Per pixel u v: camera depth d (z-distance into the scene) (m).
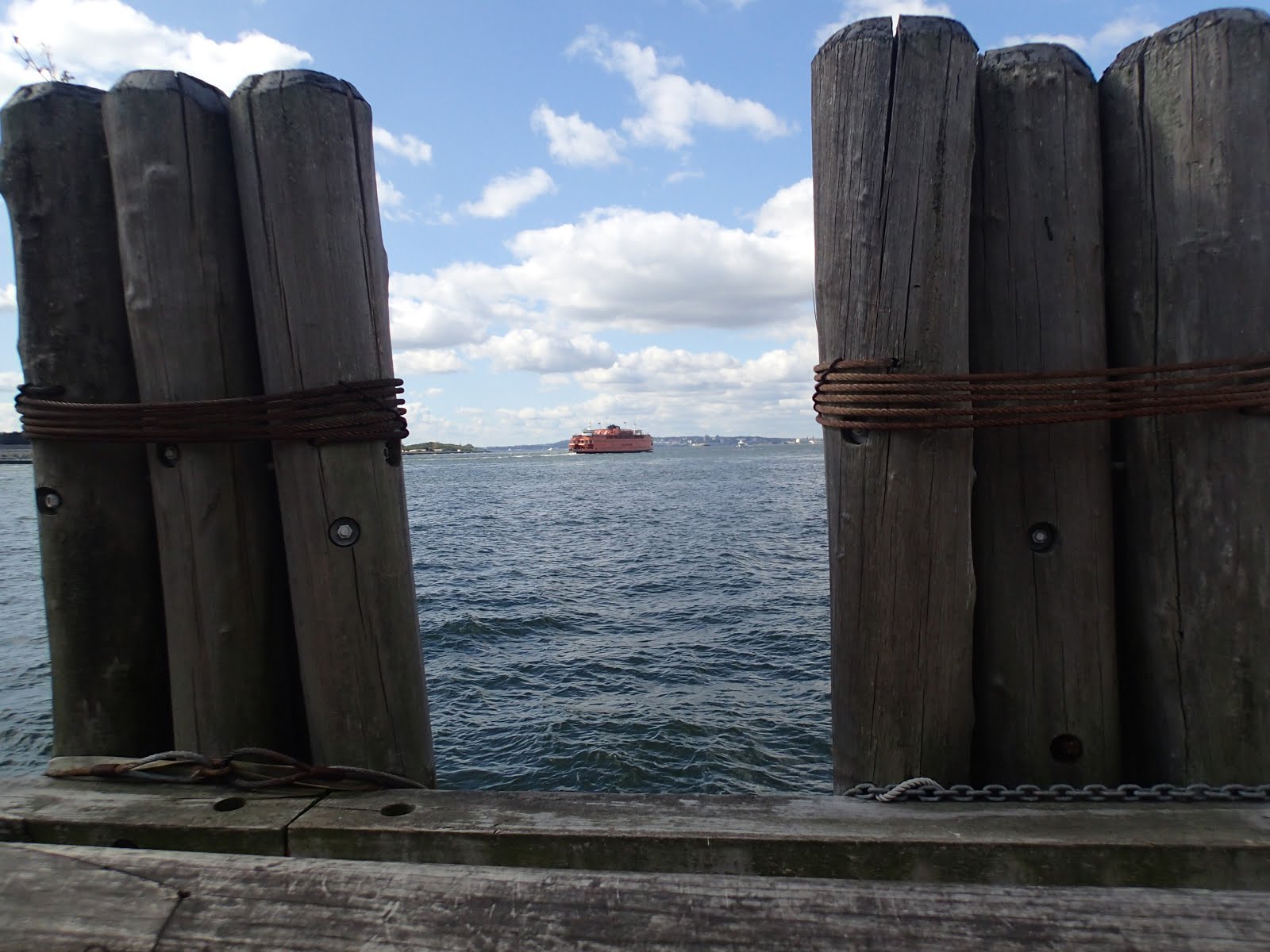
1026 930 1.41
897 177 2.15
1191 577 2.25
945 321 2.18
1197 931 1.39
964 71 2.17
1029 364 2.31
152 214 2.34
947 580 2.22
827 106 2.26
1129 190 2.31
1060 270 2.29
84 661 2.52
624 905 1.51
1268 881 1.82
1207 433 2.21
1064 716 2.36
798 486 53.72
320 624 2.40
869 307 2.19
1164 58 2.23
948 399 2.15
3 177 2.45
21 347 2.47
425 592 15.25
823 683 9.08
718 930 1.44
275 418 2.32
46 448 2.47
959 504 2.21
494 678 9.52
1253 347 2.14
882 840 1.90
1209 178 2.16
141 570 2.56
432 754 2.65
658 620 12.54
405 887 1.57
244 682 2.50
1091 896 1.48
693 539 23.77
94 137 2.45
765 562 18.59
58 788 2.33
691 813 2.07
